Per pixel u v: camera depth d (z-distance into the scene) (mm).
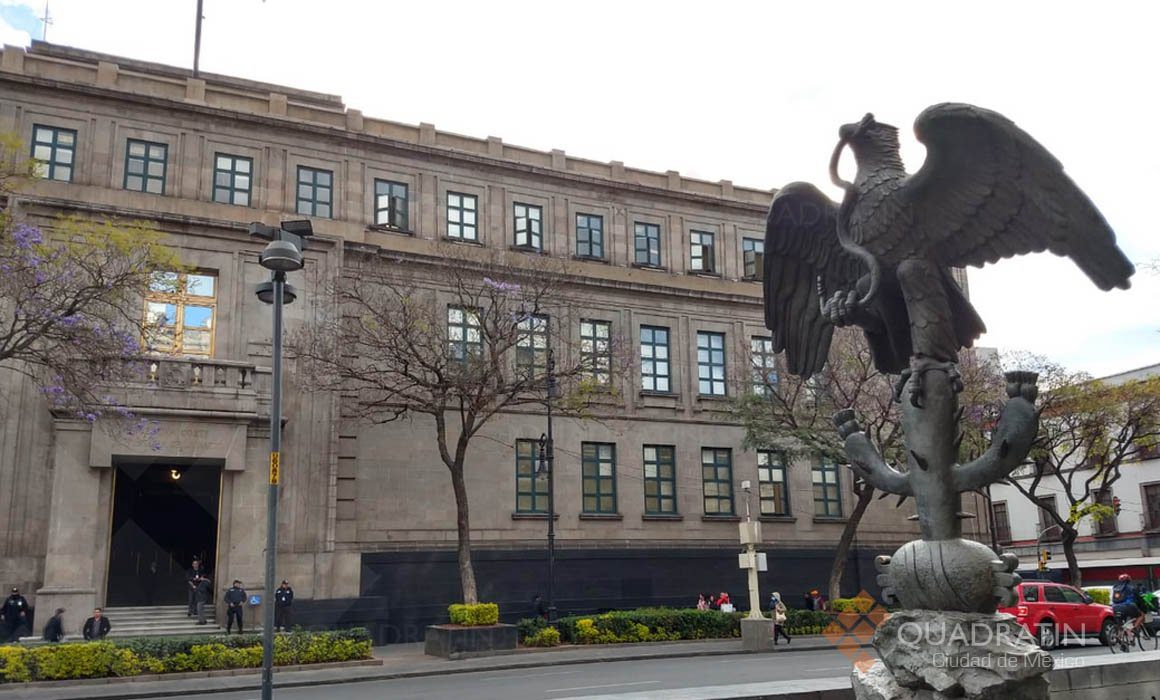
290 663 21922
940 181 5652
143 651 20562
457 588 30750
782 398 32062
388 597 29453
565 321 34125
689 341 37500
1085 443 38438
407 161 33719
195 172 30109
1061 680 7895
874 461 6156
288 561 27672
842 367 29797
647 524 34906
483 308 29734
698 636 28922
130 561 31234
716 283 38531
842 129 6164
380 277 28672
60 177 28406
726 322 38375
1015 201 5473
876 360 6637
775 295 7016
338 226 31391
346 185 32312
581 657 23438
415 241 33125
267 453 27766
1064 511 51406
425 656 25078
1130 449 44188
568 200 36625
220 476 28766
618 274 36781
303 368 27938
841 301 6238
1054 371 34812
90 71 29516
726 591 35438
